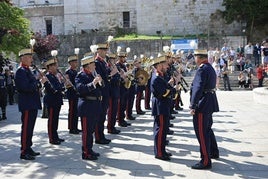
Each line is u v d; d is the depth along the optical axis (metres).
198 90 8.90
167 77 11.67
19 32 22.62
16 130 14.62
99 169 9.13
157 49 42.38
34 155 10.49
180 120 15.72
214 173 8.66
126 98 14.98
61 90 12.20
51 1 57.88
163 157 9.85
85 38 47.97
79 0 54.78
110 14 54.03
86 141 10.02
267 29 44.44
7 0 21.94
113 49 43.53
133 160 9.84
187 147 11.13
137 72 16.59
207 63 9.19
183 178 8.35
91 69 10.38
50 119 11.98
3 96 17.48
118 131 13.34
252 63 35.28
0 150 11.32
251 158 9.85
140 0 49.91
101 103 10.91
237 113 17.55
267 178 8.28
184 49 41.00
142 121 15.82
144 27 49.84
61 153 10.77
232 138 12.18
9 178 8.62
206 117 9.02
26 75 10.25
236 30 46.28
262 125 14.44
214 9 47.22
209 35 45.56
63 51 48.34
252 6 42.81
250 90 29.83
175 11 48.50
